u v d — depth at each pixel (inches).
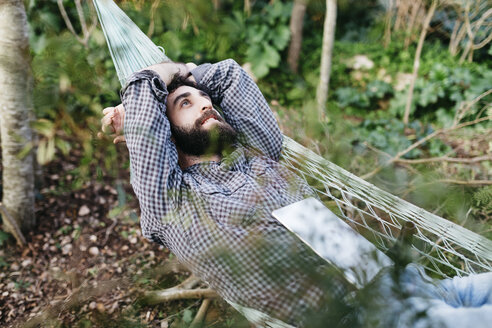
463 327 51.1
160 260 104.3
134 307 85.4
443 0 146.2
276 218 65.8
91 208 119.5
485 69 173.5
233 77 84.8
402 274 54.5
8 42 88.0
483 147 136.9
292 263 62.4
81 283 98.0
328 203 87.1
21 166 103.5
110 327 68.4
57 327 77.2
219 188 71.2
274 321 60.5
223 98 84.4
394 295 50.3
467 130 145.0
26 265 103.9
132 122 71.5
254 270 63.2
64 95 69.7
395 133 147.3
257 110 84.0
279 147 83.7
